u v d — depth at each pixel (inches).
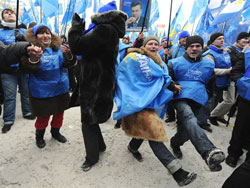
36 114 96.1
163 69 85.4
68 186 79.7
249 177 52.7
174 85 85.2
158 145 76.6
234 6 110.7
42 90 92.4
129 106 73.7
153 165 96.2
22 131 122.0
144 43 84.7
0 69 61.6
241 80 88.9
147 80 78.6
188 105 86.1
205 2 166.4
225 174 92.6
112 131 129.4
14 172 85.7
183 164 98.6
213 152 66.8
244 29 153.2
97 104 78.2
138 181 85.0
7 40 121.1
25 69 67.8
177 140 99.5
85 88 78.0
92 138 86.6
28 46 59.0
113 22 71.8
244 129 93.7
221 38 123.8
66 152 102.7
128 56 79.9
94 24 76.7
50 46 93.1
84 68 77.2
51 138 115.0
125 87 78.0
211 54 123.6
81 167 89.7
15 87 124.8
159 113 89.7
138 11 117.0
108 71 76.6
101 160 97.5
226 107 141.6
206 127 138.9
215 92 134.3
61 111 103.0
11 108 124.1
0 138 112.3
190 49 88.9
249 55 88.2
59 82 97.0
